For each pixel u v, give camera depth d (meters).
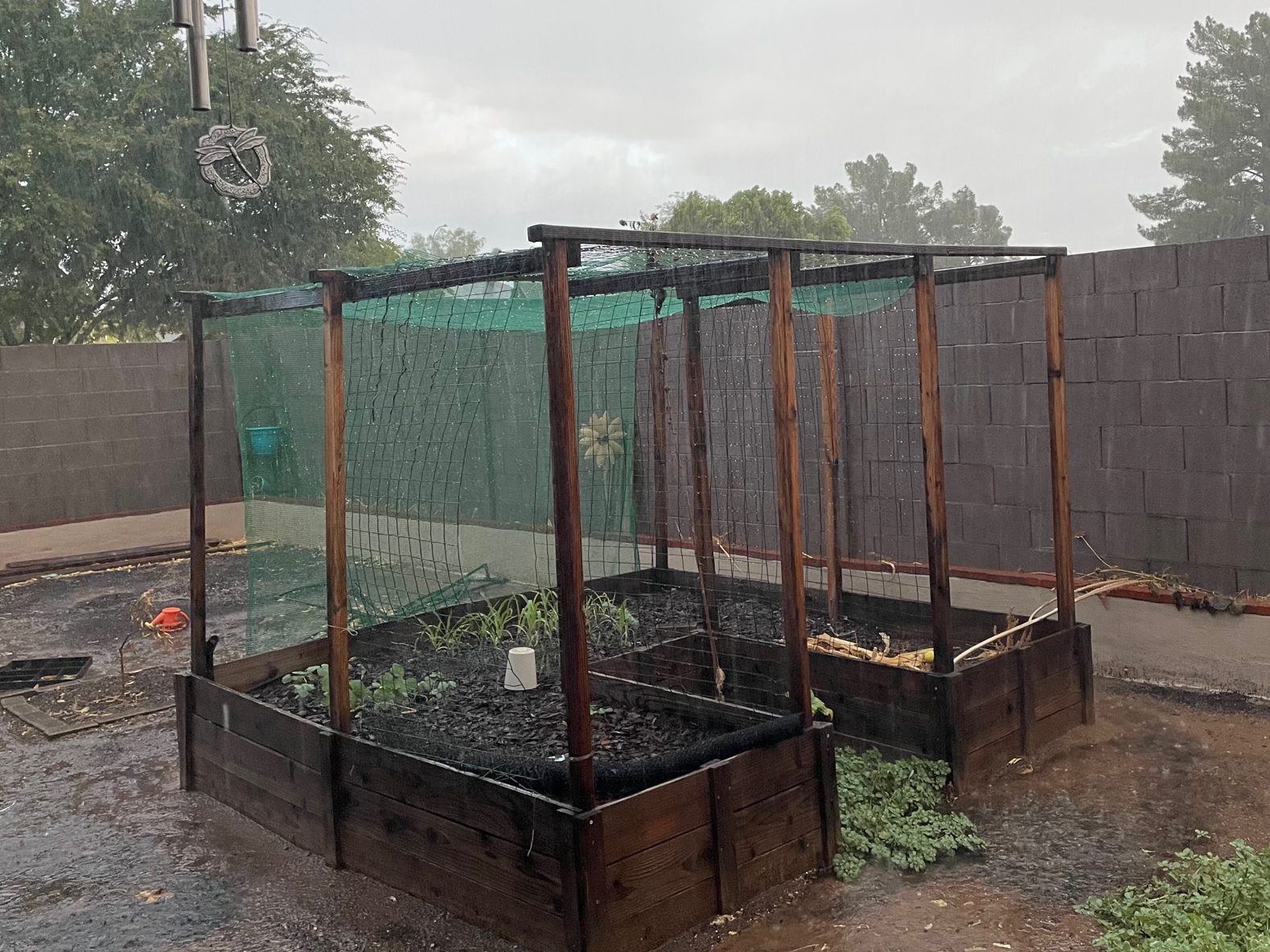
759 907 3.26
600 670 4.66
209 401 10.97
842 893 3.34
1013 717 4.40
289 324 7.65
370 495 6.48
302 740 3.78
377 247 15.80
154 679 6.19
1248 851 3.12
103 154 13.04
